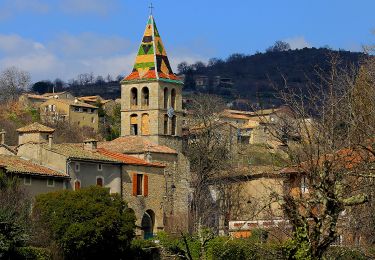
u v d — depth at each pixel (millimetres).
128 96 155750
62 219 96625
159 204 130625
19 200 99250
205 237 48750
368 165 43312
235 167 129875
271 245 51344
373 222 47219
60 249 95625
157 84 153500
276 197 46250
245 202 109312
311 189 39406
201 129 154375
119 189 123688
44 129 122000
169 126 153125
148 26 160000
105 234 98062
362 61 71062
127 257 100938
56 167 115562
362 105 50531
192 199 132500
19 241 84062
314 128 46062
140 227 123875
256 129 179250
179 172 138500
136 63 157125
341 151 44750
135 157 132375
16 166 107875
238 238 75000
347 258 46750
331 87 47500
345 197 38250
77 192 99188
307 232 37344
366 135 46188
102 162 120688
